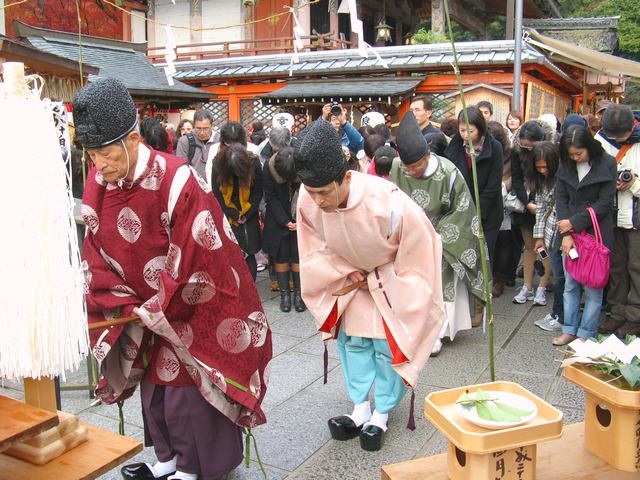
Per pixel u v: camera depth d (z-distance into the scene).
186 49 17.09
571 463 2.20
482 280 4.45
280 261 5.66
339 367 4.29
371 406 3.60
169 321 2.42
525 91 11.32
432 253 2.93
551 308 5.61
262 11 16.47
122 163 2.29
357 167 6.04
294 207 5.54
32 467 1.72
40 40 9.30
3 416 1.58
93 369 3.74
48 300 1.64
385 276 2.93
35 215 1.62
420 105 5.89
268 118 13.45
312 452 3.10
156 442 2.70
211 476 2.61
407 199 2.89
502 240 5.91
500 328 5.07
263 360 2.68
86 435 1.85
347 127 6.25
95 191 2.47
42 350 1.64
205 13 16.94
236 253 2.59
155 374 2.58
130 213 2.41
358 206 2.75
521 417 1.94
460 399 2.06
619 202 4.46
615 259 4.64
